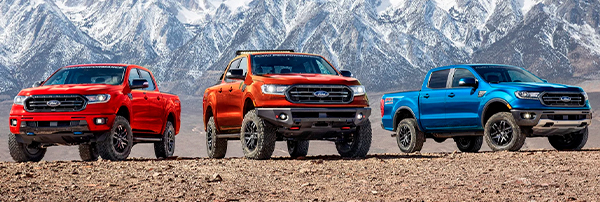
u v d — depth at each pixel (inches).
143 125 522.0
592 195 243.9
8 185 289.0
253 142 433.4
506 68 563.5
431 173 329.1
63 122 455.5
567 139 563.5
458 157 439.2
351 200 241.9
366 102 431.2
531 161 390.3
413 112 586.9
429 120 570.3
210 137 518.3
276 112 408.5
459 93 546.0
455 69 565.9
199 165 388.5
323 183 293.1
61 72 524.1
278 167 366.3
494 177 306.7
